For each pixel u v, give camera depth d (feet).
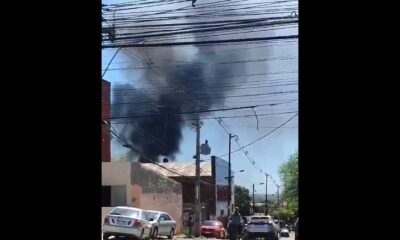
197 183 111.45
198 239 95.71
